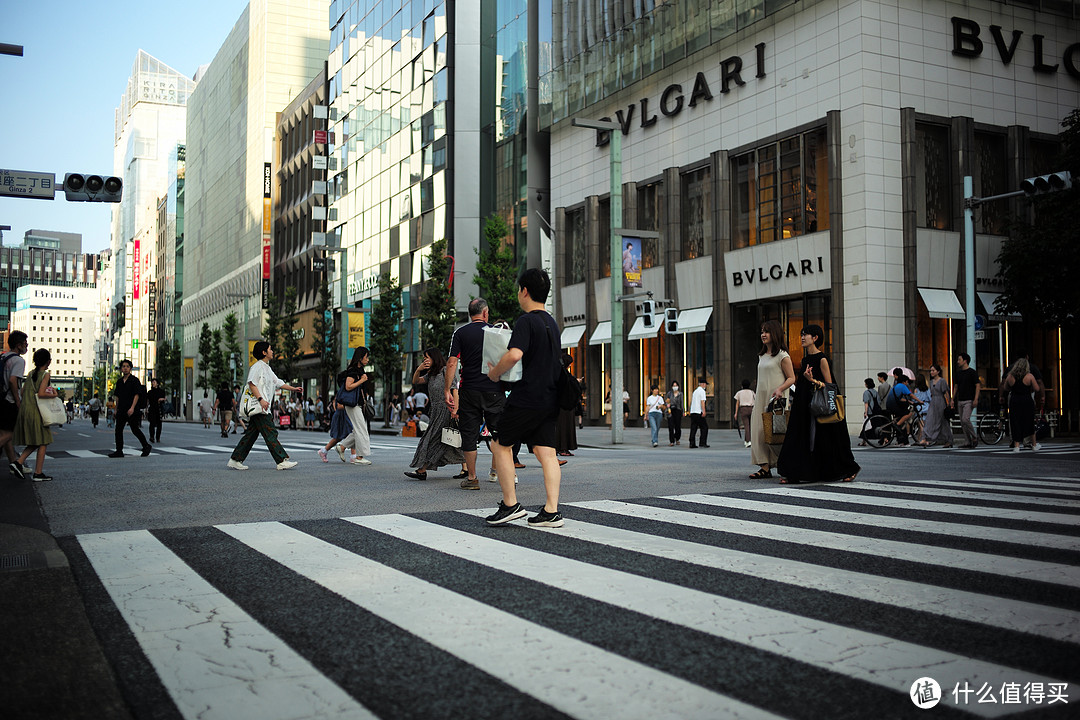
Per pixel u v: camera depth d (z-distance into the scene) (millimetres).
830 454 9312
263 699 2793
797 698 2729
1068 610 3799
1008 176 26984
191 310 112938
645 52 33500
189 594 4289
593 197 36500
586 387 36844
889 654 3168
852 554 5152
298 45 80625
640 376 34219
